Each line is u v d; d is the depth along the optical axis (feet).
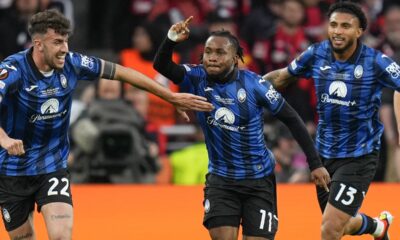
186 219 92.68
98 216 93.76
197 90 70.38
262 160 70.33
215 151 70.44
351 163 74.49
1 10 133.28
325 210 74.33
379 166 123.65
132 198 102.53
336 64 74.49
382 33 139.54
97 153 110.01
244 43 135.95
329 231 73.67
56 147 69.51
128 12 144.87
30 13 132.67
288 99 126.41
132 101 122.21
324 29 132.16
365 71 73.87
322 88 75.05
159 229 88.48
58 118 68.80
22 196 69.36
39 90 67.67
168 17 136.87
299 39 134.62
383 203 98.02
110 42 145.89
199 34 133.08
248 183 69.97
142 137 112.47
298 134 70.08
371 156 74.79
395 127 123.75
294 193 104.83
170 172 116.98
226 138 69.82
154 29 127.65
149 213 95.30
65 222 67.00
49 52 66.54
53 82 68.03
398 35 134.82
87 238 85.20
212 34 69.31
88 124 109.60
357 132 74.49
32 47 68.18
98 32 146.41
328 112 75.00
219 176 70.44
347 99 74.13
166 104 124.88
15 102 67.62
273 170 71.15
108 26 146.20
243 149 69.77
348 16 73.26
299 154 119.24
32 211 71.15
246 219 69.97
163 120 124.77
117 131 109.29
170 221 91.71
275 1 140.15
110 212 95.61
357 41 74.49
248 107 69.36
